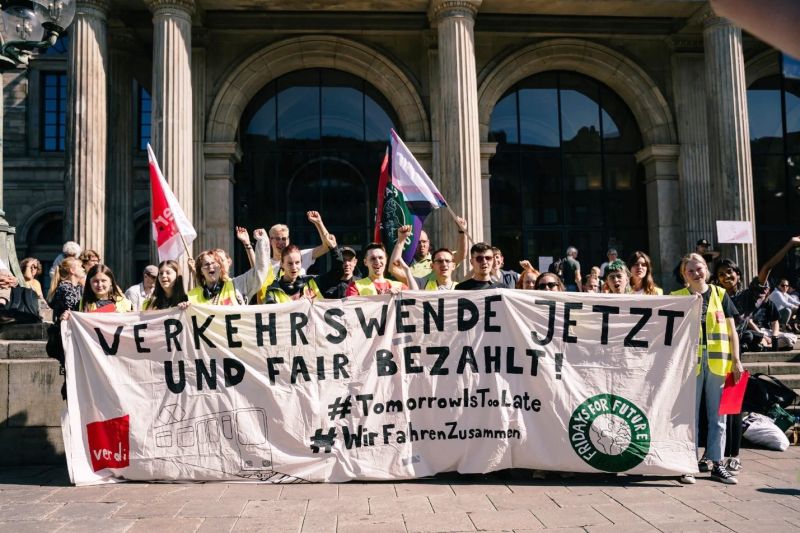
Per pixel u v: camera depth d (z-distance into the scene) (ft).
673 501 16.26
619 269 23.17
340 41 51.80
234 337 18.79
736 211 46.06
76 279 23.73
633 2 49.06
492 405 18.58
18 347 22.81
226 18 50.55
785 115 57.41
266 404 18.53
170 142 41.96
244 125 53.88
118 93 49.57
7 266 27.30
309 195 53.78
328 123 54.29
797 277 55.83
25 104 70.38
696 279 19.47
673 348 18.72
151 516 15.11
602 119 56.49
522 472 19.13
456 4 44.91
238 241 52.85
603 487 17.70
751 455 22.31
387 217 25.77
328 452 18.35
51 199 69.51
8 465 21.35
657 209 53.26
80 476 17.99
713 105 47.70
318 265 53.11
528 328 18.94
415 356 18.90
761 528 14.10
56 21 22.67
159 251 22.93
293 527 14.26
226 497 16.71
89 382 18.49
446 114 44.42
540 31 52.95
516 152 55.31
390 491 17.25
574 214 55.36
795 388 30.22
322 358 18.80
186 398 18.53
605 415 18.40
